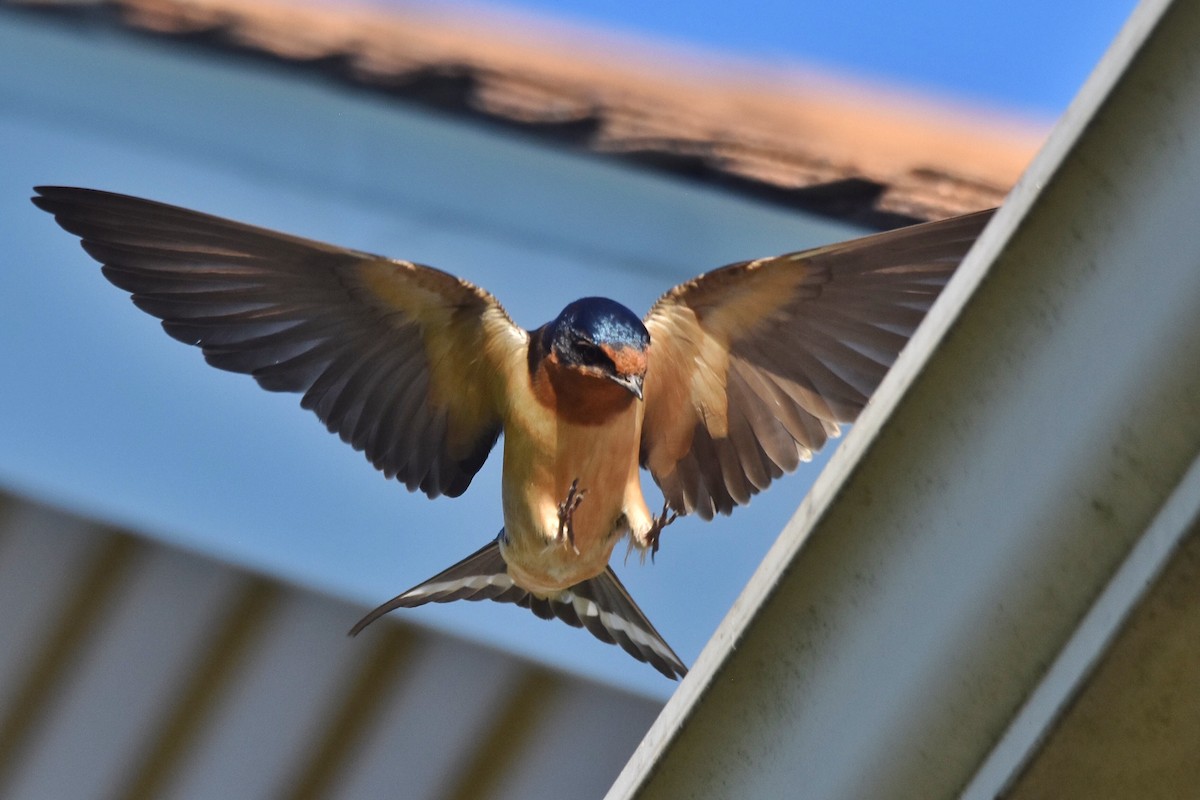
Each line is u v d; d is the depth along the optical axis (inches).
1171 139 165.5
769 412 320.5
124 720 415.2
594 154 415.2
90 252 296.5
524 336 319.0
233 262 307.0
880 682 189.0
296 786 412.2
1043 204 170.7
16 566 410.3
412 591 336.8
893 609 186.5
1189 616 167.3
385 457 327.3
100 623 411.8
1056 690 178.1
